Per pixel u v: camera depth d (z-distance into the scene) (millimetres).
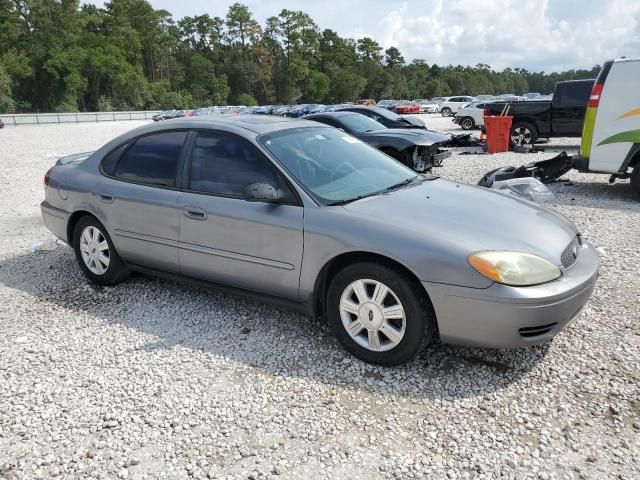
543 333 3092
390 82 120250
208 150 4090
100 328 4062
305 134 4238
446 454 2584
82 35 92438
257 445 2689
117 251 4660
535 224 3463
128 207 4414
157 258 4359
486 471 2463
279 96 114625
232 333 3906
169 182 4227
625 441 2631
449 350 3543
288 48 115062
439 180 4336
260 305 4379
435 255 3057
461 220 3357
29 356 3664
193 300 4531
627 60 7355
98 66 84750
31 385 3307
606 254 5422
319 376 3303
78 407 3059
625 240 5895
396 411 2930
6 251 6207
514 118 14852
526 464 2496
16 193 10203
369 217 3363
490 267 2967
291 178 3646
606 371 3246
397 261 3143
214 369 3418
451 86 146125
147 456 2639
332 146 4262
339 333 3504
